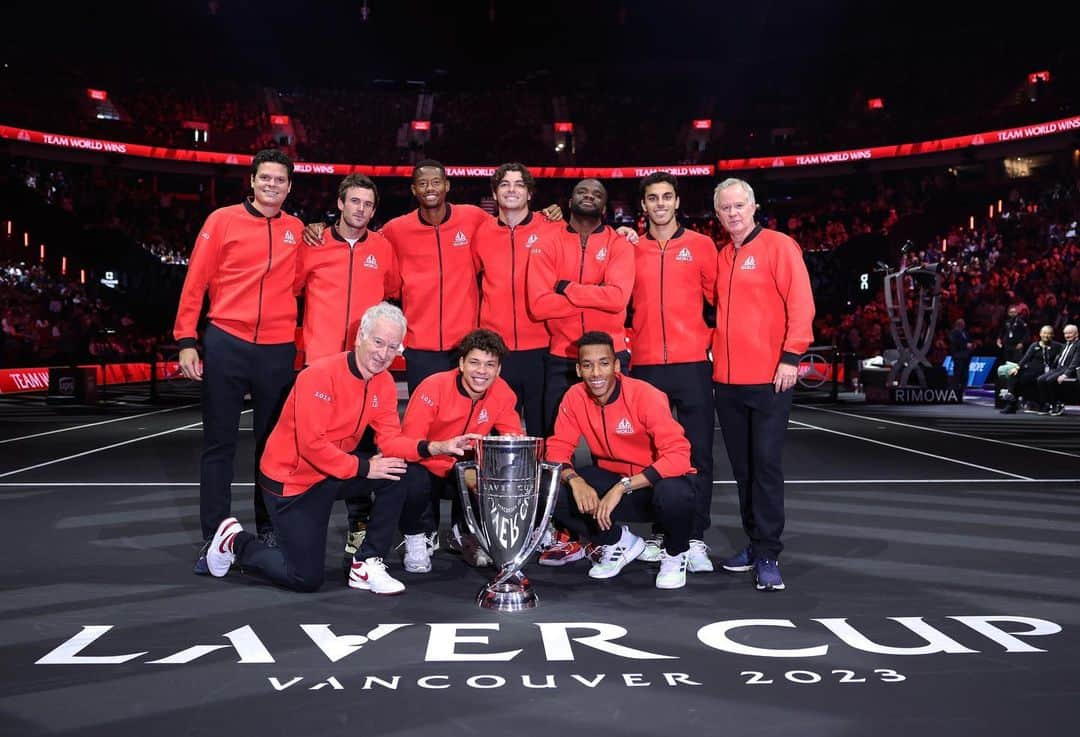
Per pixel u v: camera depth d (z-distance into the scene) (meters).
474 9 37.75
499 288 5.12
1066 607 3.84
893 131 35.16
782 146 38.06
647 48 41.06
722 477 8.03
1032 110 30.42
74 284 28.30
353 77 41.78
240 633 3.49
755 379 4.49
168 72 39.91
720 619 3.69
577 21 38.94
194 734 2.54
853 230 34.84
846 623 3.62
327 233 4.97
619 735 2.53
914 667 3.08
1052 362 14.64
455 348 5.19
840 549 5.05
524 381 5.21
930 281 17.45
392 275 5.20
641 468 4.68
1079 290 21.34
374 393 4.34
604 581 4.41
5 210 29.23
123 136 35.06
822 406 16.56
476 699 2.79
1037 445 10.22
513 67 42.53
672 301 4.81
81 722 2.62
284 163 4.82
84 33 36.59
